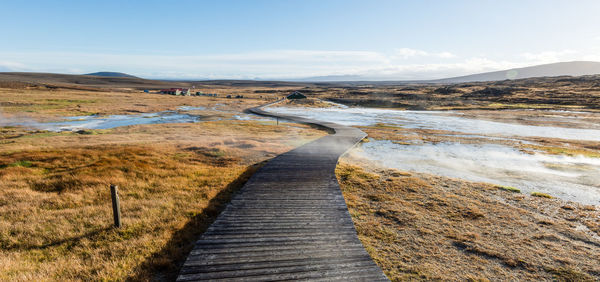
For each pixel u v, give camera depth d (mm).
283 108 79688
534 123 47156
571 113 58281
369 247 8352
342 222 9031
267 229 8414
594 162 21109
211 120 47875
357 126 44938
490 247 8516
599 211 11688
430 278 6953
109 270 6555
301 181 13516
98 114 50500
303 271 6410
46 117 43625
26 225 8656
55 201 10797
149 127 36031
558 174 17766
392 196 12891
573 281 6938
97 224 8961
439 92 131500
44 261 6891
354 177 15680
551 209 11820
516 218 10695
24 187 12273
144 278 6348
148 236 8352
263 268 6465
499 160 21672
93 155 18609
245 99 108812
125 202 11000
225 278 6059
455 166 19688
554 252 8305
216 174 15602
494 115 59438
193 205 10984
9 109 48500
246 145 24766
